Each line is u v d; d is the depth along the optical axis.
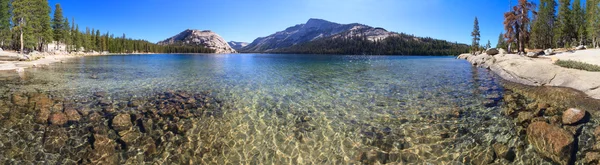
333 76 28.22
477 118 11.25
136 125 10.46
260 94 17.30
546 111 11.55
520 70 23.02
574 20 62.84
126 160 7.70
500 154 7.80
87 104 13.64
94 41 118.31
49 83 20.50
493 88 18.58
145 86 20.17
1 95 15.45
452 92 17.42
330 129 10.23
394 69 37.28
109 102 14.27
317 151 8.33
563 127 9.55
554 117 10.42
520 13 48.28
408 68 38.84
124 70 34.28
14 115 11.21
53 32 89.00
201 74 30.20
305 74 30.64
